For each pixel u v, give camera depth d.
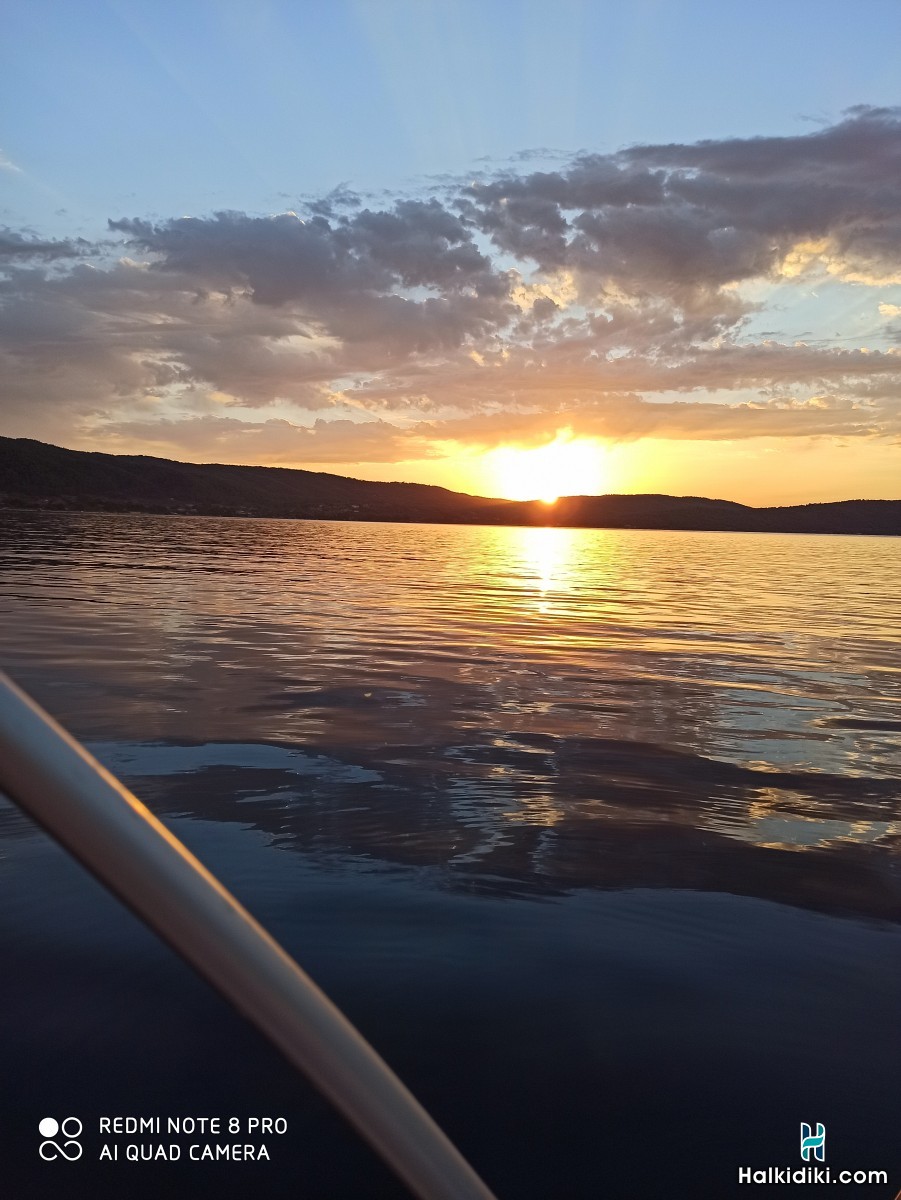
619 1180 2.09
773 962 3.24
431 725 6.85
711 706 8.08
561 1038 2.66
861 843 4.62
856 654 12.09
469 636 12.43
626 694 8.48
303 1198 1.96
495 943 3.28
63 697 7.22
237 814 4.63
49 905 3.38
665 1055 2.60
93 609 13.50
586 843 4.44
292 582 20.92
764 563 42.69
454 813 4.82
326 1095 0.46
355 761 5.74
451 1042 2.62
